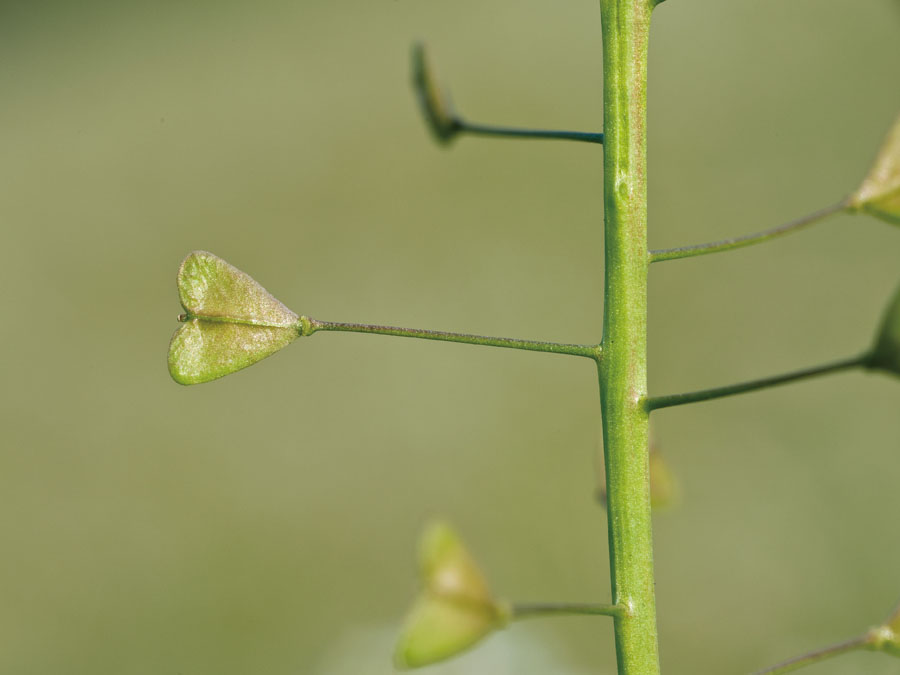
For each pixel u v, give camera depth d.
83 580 0.35
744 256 0.39
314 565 0.36
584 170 0.45
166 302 0.44
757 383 0.16
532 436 0.38
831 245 0.39
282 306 0.16
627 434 0.16
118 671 0.34
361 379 0.40
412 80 0.18
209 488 0.38
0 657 0.33
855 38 0.44
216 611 0.35
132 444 0.39
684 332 0.38
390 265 0.44
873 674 0.24
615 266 0.16
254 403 0.40
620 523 0.16
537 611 0.16
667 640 0.32
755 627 0.32
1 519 0.37
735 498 0.34
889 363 0.16
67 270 0.45
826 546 0.32
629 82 0.16
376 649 0.32
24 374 0.42
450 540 0.16
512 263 0.43
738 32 0.45
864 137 0.41
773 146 0.42
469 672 0.26
